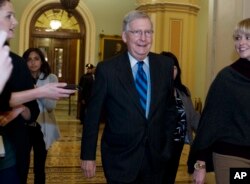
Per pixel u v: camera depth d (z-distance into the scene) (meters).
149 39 2.63
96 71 2.70
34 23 14.94
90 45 15.25
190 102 3.98
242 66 2.51
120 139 2.57
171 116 2.74
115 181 2.52
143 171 2.57
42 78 3.94
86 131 2.67
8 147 2.13
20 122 2.19
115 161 2.58
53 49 15.35
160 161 2.61
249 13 4.02
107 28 15.36
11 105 1.79
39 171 3.91
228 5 4.41
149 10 11.60
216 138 2.53
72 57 15.48
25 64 2.27
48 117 3.94
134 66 2.69
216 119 2.53
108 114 2.66
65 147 8.25
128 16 2.67
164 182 3.88
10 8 1.89
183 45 11.61
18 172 2.17
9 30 1.90
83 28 15.27
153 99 2.61
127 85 2.60
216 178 2.57
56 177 5.64
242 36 2.51
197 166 2.64
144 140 2.56
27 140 2.24
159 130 2.62
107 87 2.62
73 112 14.99
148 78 2.67
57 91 1.86
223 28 4.52
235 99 2.46
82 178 5.62
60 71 15.45
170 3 11.40
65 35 15.23
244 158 2.46
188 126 3.90
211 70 4.78
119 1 15.41
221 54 4.55
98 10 15.28
